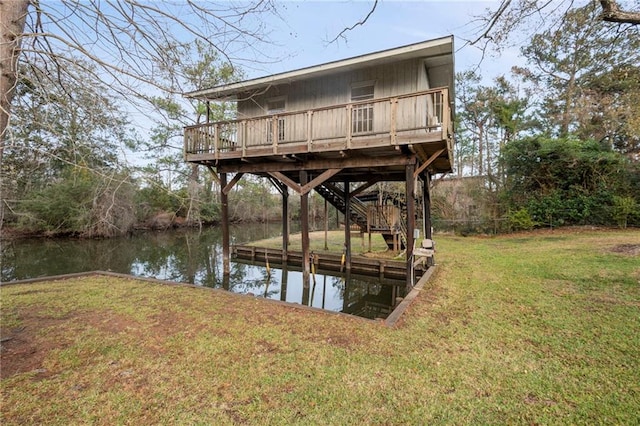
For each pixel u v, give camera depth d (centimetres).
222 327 404
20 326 402
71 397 252
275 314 457
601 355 315
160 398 251
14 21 239
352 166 736
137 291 586
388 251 1266
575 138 1473
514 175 1586
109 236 1655
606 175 1341
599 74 1386
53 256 1362
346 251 1064
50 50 278
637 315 410
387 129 750
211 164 909
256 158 814
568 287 554
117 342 356
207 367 301
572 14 461
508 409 238
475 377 283
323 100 830
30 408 237
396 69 750
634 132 1092
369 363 309
